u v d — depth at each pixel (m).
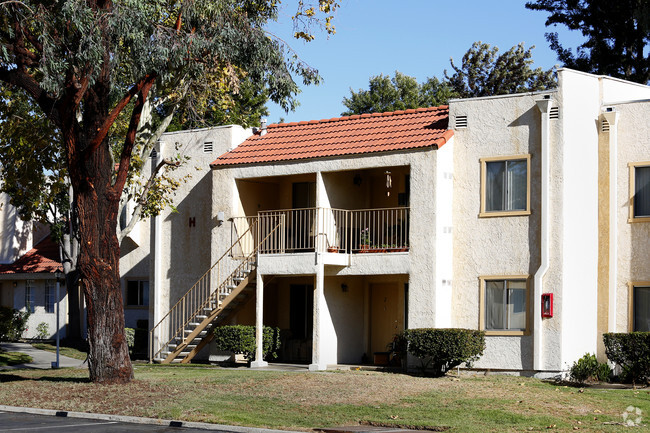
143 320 33.41
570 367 23.03
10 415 18.20
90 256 21.00
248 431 15.62
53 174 27.92
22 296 39.94
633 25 41.38
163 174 30.16
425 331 23.09
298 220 28.98
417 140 25.19
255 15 22.55
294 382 20.61
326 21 22.41
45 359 30.39
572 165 23.55
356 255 25.64
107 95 21.16
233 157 28.28
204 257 29.50
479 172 24.78
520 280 23.92
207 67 23.00
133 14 19.31
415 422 15.87
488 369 24.02
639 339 21.02
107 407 18.23
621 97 24.75
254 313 29.02
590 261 23.70
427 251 24.42
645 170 23.55
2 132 26.73
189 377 22.09
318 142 27.39
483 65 57.25
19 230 39.97
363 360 27.66
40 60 19.23
